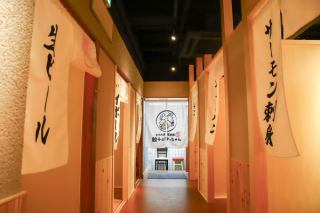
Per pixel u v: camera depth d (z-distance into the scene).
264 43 2.23
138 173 8.18
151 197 5.74
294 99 2.95
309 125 2.92
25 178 1.90
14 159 1.42
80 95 2.66
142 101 8.52
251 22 2.79
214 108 4.51
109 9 4.08
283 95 1.85
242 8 3.02
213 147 5.48
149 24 6.48
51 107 1.58
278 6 2.00
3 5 1.28
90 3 2.76
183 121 9.14
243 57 3.02
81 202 2.66
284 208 2.72
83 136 2.73
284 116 1.83
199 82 6.47
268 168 2.74
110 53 3.80
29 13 1.51
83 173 2.71
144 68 8.99
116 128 4.29
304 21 1.98
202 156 6.05
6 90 1.33
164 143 9.05
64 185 2.36
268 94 2.11
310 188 2.78
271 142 2.02
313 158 2.84
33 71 1.43
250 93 2.72
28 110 1.37
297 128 2.91
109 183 3.80
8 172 1.37
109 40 3.74
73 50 2.11
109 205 3.81
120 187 6.45
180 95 8.95
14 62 1.39
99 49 3.19
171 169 10.14
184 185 7.14
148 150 10.20
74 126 2.54
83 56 2.29
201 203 5.20
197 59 6.66
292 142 1.73
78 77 2.61
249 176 2.79
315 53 3.01
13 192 1.41
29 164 1.36
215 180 5.56
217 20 5.67
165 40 7.86
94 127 2.93
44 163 1.48
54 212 2.21
